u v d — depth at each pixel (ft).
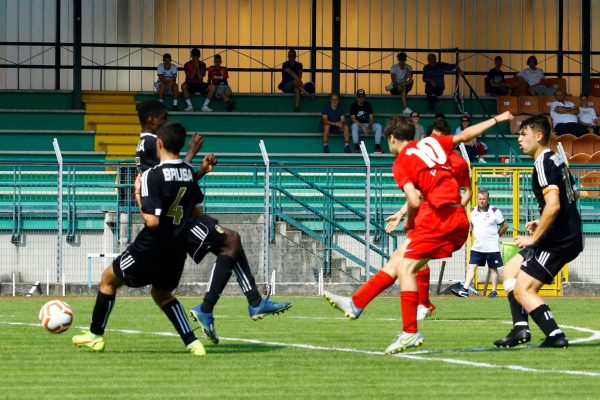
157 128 79.20
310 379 65.21
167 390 60.80
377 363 72.43
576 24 249.14
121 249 165.48
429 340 87.81
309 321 107.45
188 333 76.43
